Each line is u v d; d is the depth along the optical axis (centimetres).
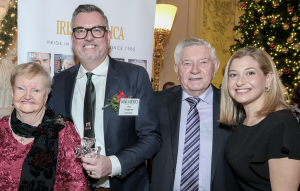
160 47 402
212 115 191
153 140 177
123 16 246
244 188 165
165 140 190
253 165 148
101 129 179
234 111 180
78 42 177
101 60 183
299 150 133
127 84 182
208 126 188
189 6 557
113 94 179
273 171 139
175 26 576
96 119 180
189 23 556
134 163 164
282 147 134
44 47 229
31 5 225
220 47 604
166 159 186
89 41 174
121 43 246
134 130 186
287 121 142
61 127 150
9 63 277
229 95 177
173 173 183
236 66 159
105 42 181
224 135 182
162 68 590
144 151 170
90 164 143
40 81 145
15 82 143
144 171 189
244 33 458
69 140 149
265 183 149
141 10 250
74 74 193
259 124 155
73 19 182
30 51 226
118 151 177
